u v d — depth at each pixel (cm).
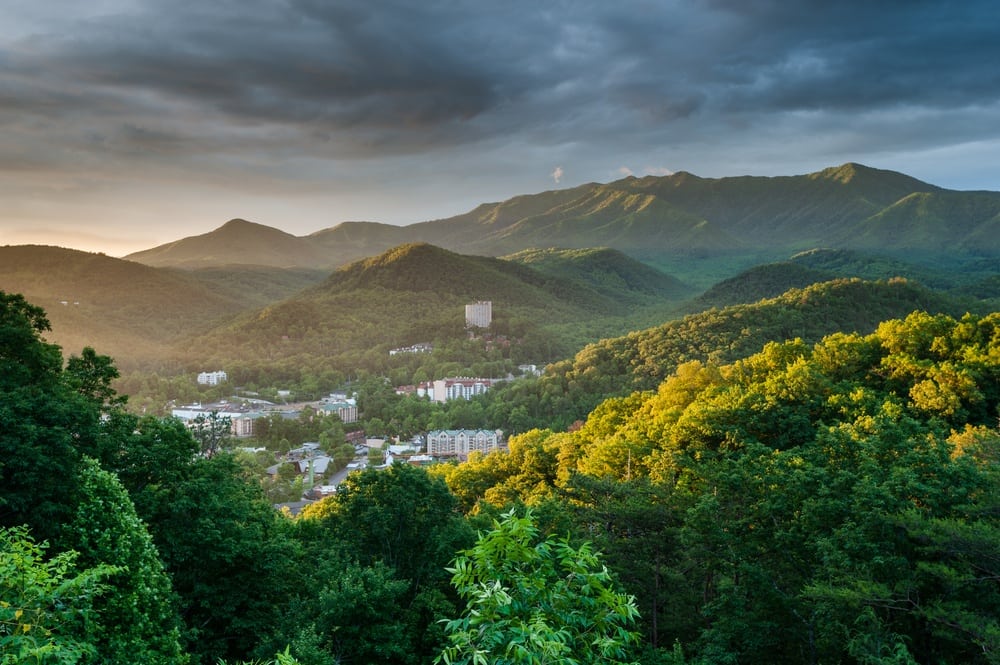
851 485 2788
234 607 2872
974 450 3067
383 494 3747
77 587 1315
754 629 2642
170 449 3133
